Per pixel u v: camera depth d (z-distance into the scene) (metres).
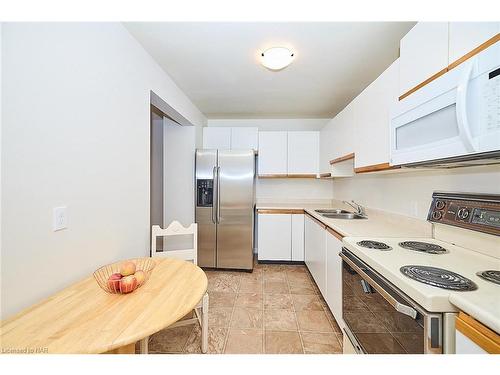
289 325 1.95
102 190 1.35
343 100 3.03
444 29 1.02
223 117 3.87
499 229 1.05
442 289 0.81
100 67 1.33
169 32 1.64
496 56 0.74
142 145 1.81
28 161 0.92
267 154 3.61
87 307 0.92
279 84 2.54
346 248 1.48
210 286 2.70
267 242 3.44
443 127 0.98
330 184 3.94
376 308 1.09
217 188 3.14
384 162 1.56
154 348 1.69
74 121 1.14
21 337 0.74
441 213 1.41
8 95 0.85
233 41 1.75
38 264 0.96
